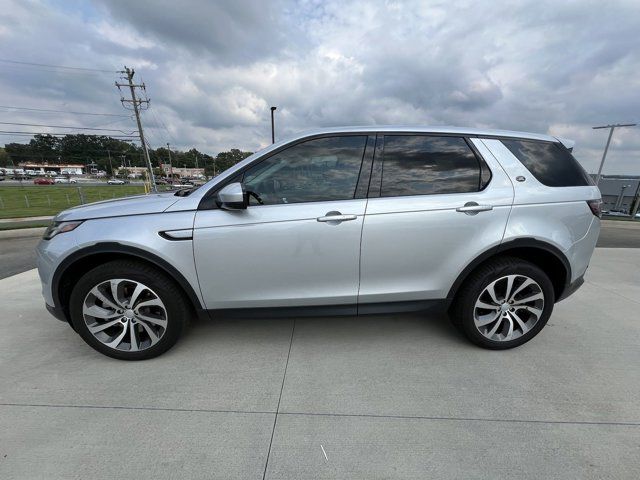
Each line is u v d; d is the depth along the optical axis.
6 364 2.65
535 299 2.77
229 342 2.98
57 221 2.62
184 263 2.51
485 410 2.19
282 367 2.63
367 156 2.62
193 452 1.88
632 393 2.35
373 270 2.62
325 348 2.89
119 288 2.56
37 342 2.99
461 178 2.66
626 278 5.01
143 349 2.66
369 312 2.71
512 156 2.74
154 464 1.80
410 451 1.89
